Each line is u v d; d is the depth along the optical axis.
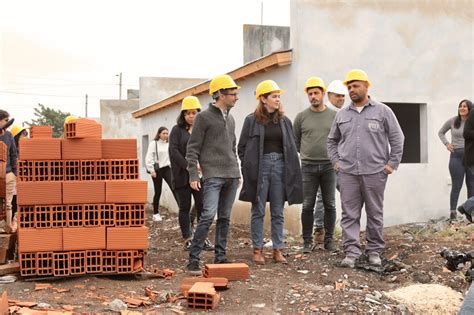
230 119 7.02
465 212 5.09
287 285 6.24
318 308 5.46
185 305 5.55
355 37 9.82
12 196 8.90
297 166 7.20
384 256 7.33
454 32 10.43
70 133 6.45
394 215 10.09
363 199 7.00
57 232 6.35
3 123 8.84
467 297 4.15
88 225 6.45
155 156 12.26
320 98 7.71
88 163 6.50
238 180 7.07
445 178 10.38
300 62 9.52
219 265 6.46
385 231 9.49
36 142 6.39
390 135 6.81
